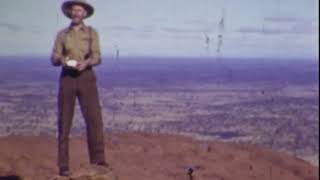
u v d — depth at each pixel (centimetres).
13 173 808
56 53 588
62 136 608
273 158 1225
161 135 1286
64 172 609
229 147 1249
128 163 975
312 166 1223
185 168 948
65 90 596
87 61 584
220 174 992
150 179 880
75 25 590
